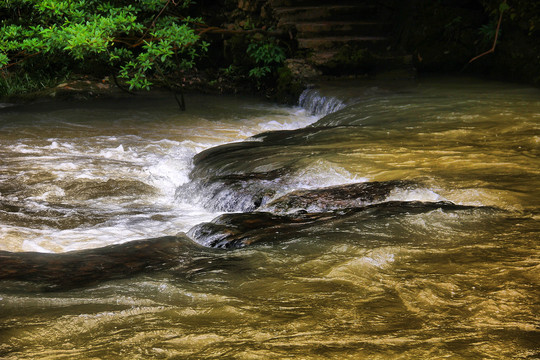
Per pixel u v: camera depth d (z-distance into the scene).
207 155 7.83
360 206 4.95
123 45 13.36
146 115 11.46
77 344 2.59
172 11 13.44
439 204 4.73
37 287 3.37
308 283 3.24
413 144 7.14
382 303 2.96
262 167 6.62
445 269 3.41
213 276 3.39
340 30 14.17
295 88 12.91
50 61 13.85
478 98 10.38
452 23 13.62
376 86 12.23
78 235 5.41
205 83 14.52
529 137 7.24
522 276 3.28
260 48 13.80
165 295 3.13
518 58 12.55
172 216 6.07
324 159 6.51
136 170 7.83
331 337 2.60
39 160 8.16
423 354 2.43
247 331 2.68
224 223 4.75
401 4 14.48
